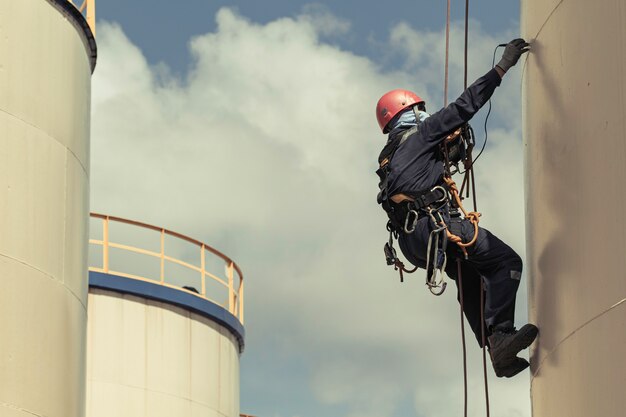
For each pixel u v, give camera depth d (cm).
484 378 1389
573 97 1161
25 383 1742
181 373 3350
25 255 1788
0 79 1836
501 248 1342
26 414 1733
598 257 1080
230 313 3572
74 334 1905
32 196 1825
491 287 1334
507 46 1329
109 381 3216
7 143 1812
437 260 1341
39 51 1923
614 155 1062
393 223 1420
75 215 1953
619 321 1030
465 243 1342
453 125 1373
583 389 1102
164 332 3344
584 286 1109
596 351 1073
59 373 1828
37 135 1867
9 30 1875
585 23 1141
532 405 1302
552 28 1234
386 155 1418
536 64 1286
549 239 1217
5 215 1777
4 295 1741
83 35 2120
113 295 3288
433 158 1396
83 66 2095
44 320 1802
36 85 1894
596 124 1103
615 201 1053
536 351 1271
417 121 1452
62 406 1830
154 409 3266
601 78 1098
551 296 1207
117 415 3200
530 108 1310
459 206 1361
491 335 1318
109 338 3250
